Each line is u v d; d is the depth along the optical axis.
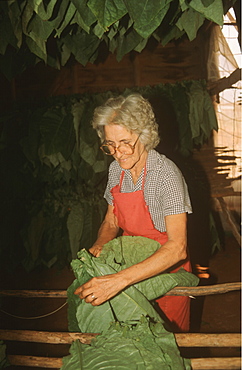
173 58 5.92
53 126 4.35
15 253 4.76
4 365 1.70
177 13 2.05
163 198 1.88
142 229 2.04
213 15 1.55
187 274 1.99
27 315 3.74
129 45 2.39
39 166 4.65
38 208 4.73
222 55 5.78
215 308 3.74
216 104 5.86
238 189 5.77
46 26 1.84
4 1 1.90
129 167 1.89
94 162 4.38
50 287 4.36
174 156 4.65
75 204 4.65
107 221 2.33
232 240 5.60
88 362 1.46
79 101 4.52
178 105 4.43
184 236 1.82
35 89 5.87
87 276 1.82
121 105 1.78
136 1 1.45
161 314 2.01
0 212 4.75
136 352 1.46
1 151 4.68
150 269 1.69
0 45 2.19
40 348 3.17
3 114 4.75
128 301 1.77
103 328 1.73
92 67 5.89
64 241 4.75
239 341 1.68
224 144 5.93
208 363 1.62
